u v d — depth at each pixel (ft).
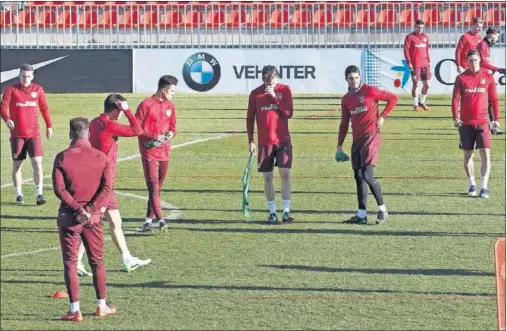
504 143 214.28
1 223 146.41
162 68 311.47
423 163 192.75
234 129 245.45
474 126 156.25
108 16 330.34
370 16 319.06
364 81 304.30
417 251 121.60
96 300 103.40
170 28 331.57
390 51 302.04
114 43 330.34
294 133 235.61
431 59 300.61
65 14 328.08
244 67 310.45
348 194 164.35
